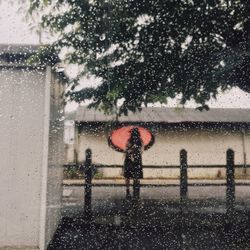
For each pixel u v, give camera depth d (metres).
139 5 6.36
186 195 7.26
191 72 7.00
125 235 5.58
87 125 18.30
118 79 6.95
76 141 18.27
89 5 6.45
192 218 6.78
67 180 16.16
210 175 18.98
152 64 6.94
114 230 5.89
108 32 6.71
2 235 4.39
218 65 6.88
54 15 6.55
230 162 6.94
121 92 7.07
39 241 4.38
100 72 7.02
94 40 6.78
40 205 4.44
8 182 4.45
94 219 6.67
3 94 4.54
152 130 18.92
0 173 4.46
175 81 7.12
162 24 6.57
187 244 5.07
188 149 19.05
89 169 6.91
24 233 4.40
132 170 7.55
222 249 4.83
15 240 4.39
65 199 9.51
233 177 6.88
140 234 5.66
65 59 6.84
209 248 4.88
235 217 6.87
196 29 6.63
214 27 6.58
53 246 4.93
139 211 7.48
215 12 6.39
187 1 6.32
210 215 7.09
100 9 6.50
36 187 4.46
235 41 6.59
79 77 7.04
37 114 4.54
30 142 4.50
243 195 10.98
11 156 4.48
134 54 6.95
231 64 6.74
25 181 4.46
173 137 19.02
